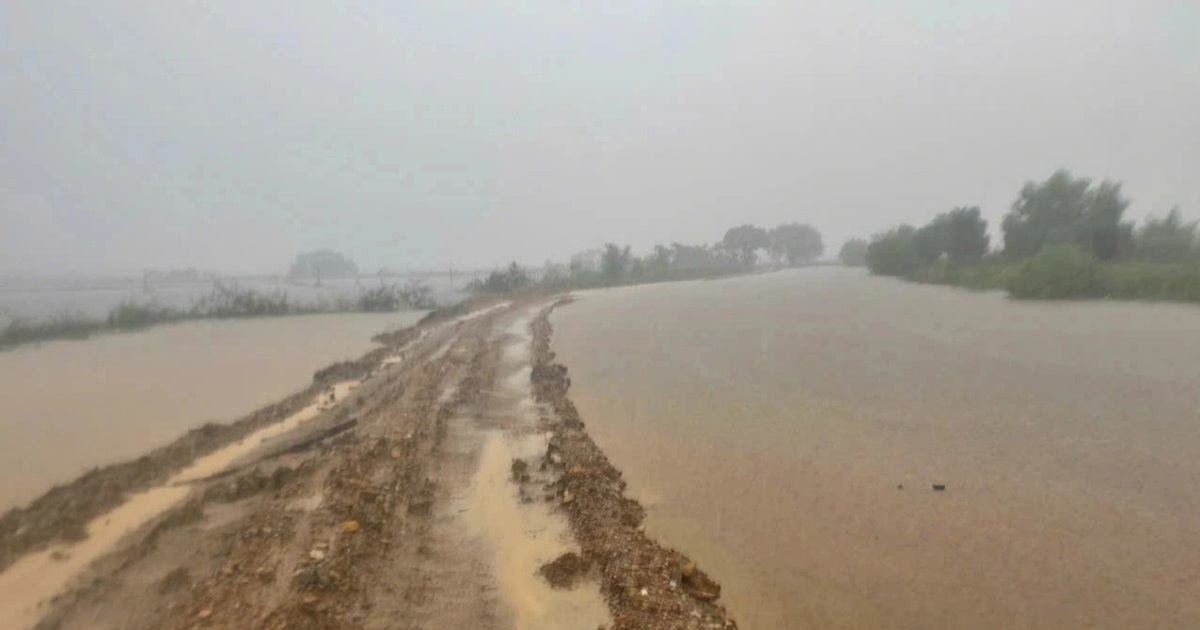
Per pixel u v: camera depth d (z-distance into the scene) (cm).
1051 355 1636
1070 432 1051
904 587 625
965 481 872
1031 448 987
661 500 845
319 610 561
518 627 557
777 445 1050
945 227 4850
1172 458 923
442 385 1478
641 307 3372
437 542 714
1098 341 1783
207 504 813
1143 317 2116
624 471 956
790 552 699
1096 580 624
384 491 837
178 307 3572
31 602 593
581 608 586
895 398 1309
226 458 1009
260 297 3544
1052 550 683
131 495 860
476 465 956
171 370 1797
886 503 815
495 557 680
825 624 568
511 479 896
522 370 1688
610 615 573
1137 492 816
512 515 782
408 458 964
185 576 625
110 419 1263
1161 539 696
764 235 9988
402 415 1204
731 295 4034
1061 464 918
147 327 2880
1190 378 1338
